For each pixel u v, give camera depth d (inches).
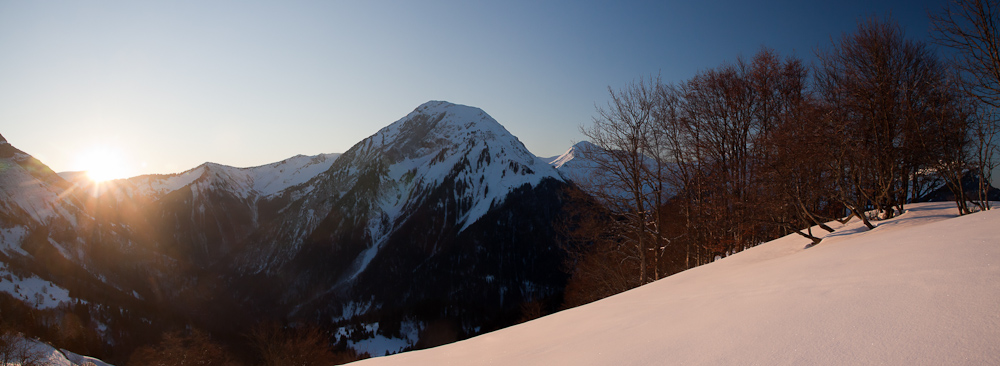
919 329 111.4
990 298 118.4
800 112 581.6
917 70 592.7
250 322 3791.8
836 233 462.9
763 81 768.3
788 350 119.9
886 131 505.7
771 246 503.8
